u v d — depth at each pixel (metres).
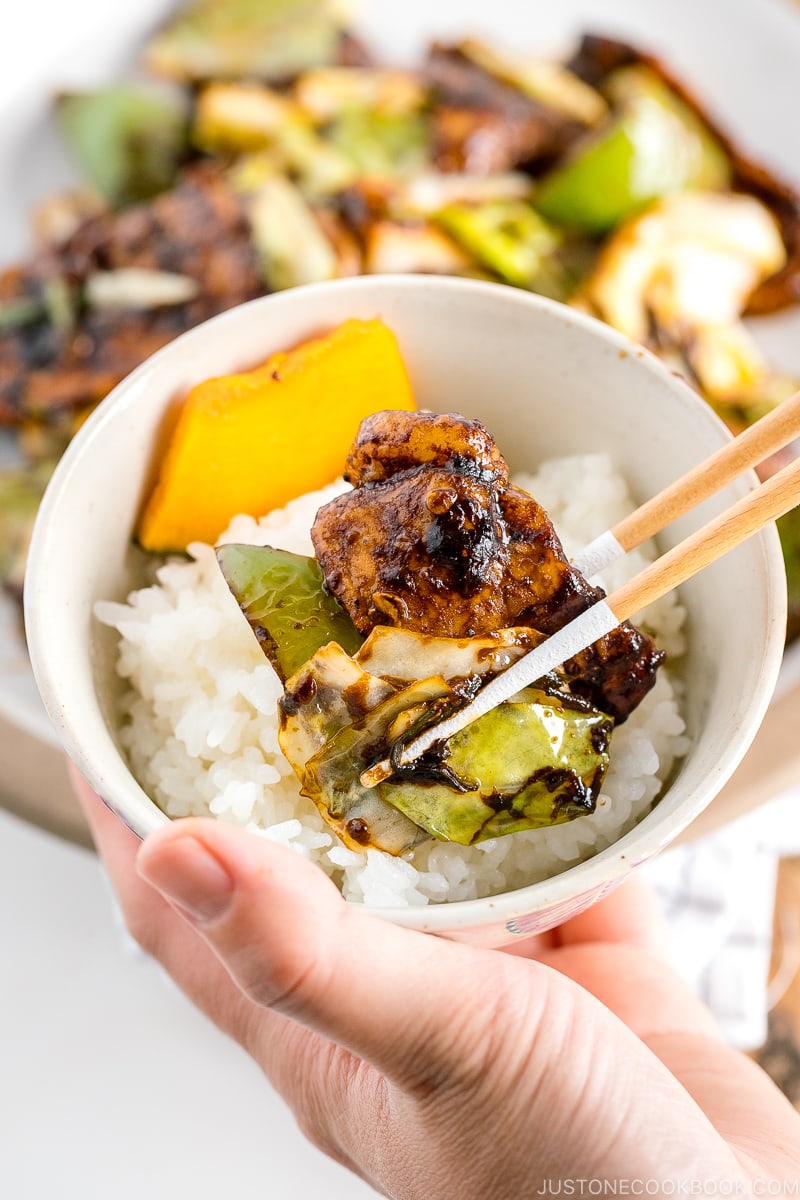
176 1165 0.30
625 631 0.21
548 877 0.22
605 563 0.21
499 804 0.20
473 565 0.21
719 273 0.40
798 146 0.43
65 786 0.31
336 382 0.23
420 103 0.43
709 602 0.22
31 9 0.43
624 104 0.41
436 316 0.24
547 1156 0.20
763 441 0.20
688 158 0.42
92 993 0.31
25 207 0.43
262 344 0.24
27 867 0.32
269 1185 0.30
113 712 0.23
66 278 0.39
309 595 0.21
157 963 0.29
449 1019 0.20
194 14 0.45
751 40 0.43
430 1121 0.21
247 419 0.23
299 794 0.22
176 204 0.39
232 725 0.22
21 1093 0.31
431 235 0.39
